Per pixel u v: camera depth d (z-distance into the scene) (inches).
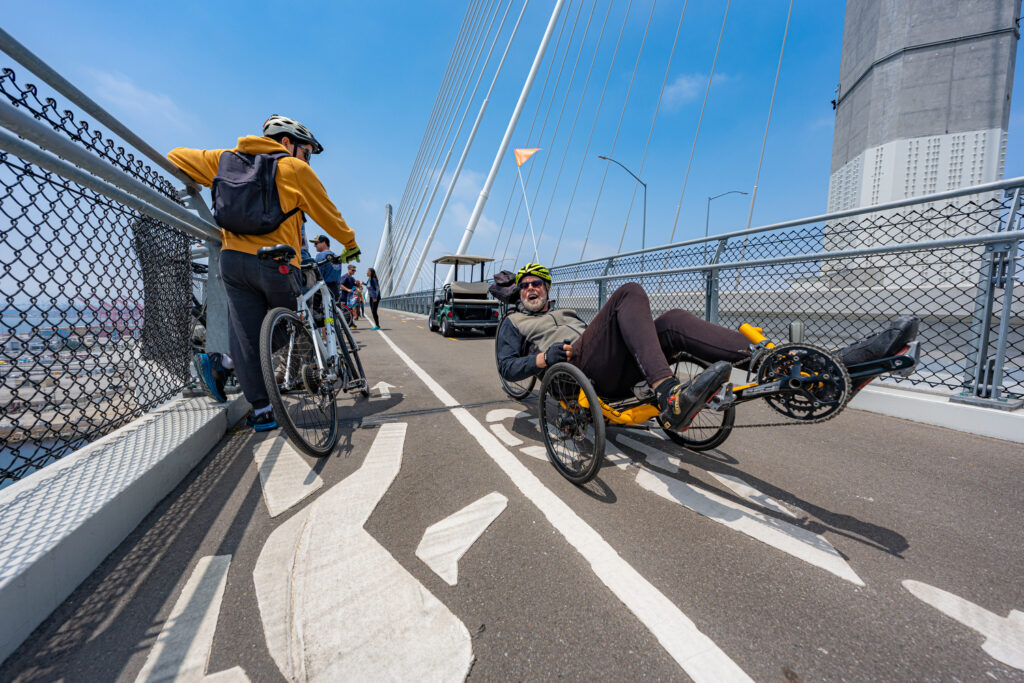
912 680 33.9
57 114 59.6
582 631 39.2
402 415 111.4
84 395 68.5
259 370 92.0
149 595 43.8
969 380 100.7
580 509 62.3
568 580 46.5
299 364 90.4
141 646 37.1
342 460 80.5
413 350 248.5
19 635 36.8
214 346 105.8
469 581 46.2
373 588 44.8
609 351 68.9
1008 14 490.6
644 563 49.6
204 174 93.9
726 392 57.4
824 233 127.0
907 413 106.5
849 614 41.5
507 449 87.0
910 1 539.2
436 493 67.1
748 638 38.4
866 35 594.2
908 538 55.0
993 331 97.0
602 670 35.0
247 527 56.8
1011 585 45.7
